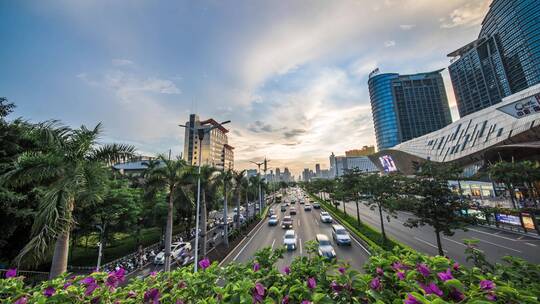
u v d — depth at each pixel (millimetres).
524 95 34125
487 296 2203
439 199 11258
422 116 107750
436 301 1977
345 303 2604
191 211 27781
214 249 20359
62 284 3252
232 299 2576
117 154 8859
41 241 6883
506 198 34438
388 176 19219
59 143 8094
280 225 30688
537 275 2826
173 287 3301
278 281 3137
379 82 114688
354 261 15242
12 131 12031
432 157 53688
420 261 3049
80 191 7973
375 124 118125
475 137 42188
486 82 96312
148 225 25078
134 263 18641
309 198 74188
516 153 35219
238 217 26656
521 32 79875
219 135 98875
